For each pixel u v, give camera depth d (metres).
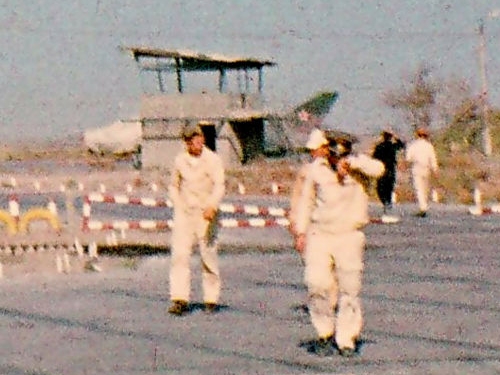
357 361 9.70
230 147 60.34
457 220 26.77
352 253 9.94
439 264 17.48
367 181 10.04
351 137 10.04
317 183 9.95
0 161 77.56
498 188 38.41
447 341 10.70
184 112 59.97
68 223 19.83
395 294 14.12
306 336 11.07
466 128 65.56
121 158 80.25
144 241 21.50
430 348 10.32
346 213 9.95
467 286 14.80
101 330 11.66
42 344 10.88
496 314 12.40
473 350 10.20
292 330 11.46
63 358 10.10
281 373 9.17
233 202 36.22
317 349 10.11
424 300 13.55
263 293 14.45
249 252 19.91
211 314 12.69
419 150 27.88
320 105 59.53
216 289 12.87
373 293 14.25
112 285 15.57
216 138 60.41
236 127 60.66
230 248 20.62
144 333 11.43
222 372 9.27
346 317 9.98
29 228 20.30
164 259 18.98
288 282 15.61
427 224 25.61
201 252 12.77
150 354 10.21
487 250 19.58
